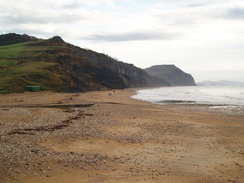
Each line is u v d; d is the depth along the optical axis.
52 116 34.47
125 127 29.23
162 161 16.91
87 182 12.13
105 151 18.67
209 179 13.84
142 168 15.13
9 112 33.44
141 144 21.44
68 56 157.00
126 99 81.88
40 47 171.12
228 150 20.48
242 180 13.90
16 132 22.58
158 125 31.41
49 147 18.31
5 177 11.76
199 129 29.64
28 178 11.95
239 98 90.81
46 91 88.19
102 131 26.11
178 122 34.34
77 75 136.38
